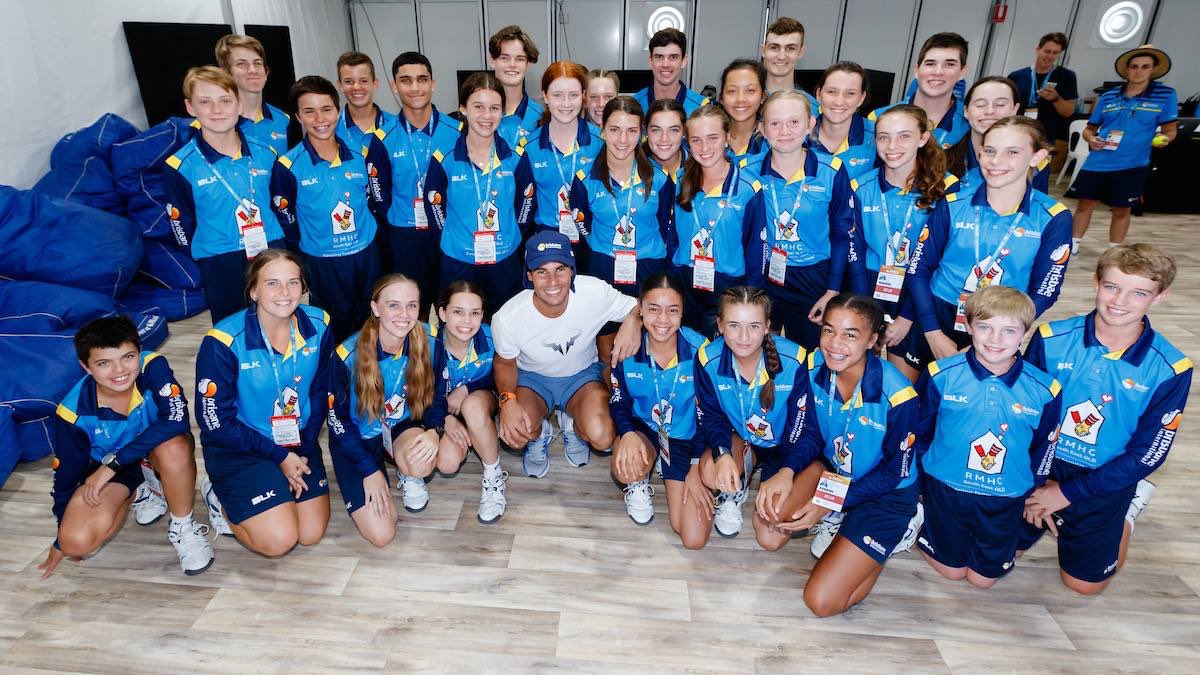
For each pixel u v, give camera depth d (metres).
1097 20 8.40
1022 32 8.53
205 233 2.99
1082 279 4.89
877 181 2.68
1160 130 5.04
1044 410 1.96
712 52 8.79
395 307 2.24
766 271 2.97
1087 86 8.73
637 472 2.43
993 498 2.08
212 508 2.37
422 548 2.38
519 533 2.46
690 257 2.88
